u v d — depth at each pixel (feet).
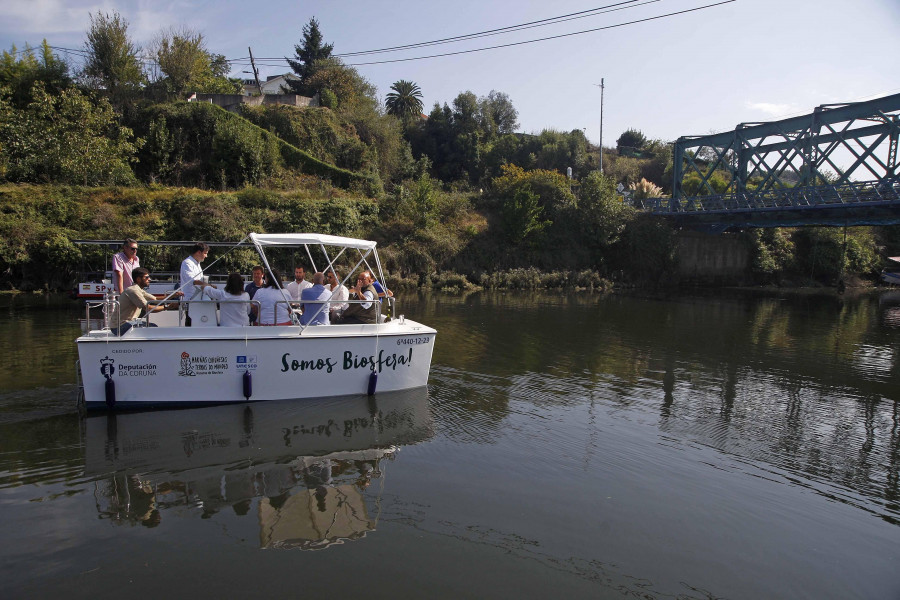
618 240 102.94
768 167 95.96
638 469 19.42
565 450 20.79
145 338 22.45
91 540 13.84
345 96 142.10
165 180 92.32
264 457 19.06
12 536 13.88
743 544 15.03
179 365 22.95
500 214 102.47
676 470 19.48
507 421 23.59
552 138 168.96
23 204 66.23
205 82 126.93
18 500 15.66
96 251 63.26
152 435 20.57
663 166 172.55
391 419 23.18
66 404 23.41
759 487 18.45
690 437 22.68
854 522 16.47
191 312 23.97
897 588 13.39
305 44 174.91
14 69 97.14
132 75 104.58
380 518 15.43
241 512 15.47
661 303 75.77
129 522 14.74
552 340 43.01
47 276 62.23
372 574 12.89
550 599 12.28
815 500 17.72
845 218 80.64
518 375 31.42
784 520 16.40
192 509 15.53
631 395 28.35
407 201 92.22
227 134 95.25
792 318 63.62
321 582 12.52
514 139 163.32
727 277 111.55
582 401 26.96
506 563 13.57
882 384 32.19
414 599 12.07
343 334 25.03
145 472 17.66
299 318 26.13
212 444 19.97
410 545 14.16
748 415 25.77
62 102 82.94
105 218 67.46
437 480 17.84
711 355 39.63
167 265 65.05
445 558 13.66
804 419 25.46
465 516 15.71
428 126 162.61
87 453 18.92
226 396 23.85
